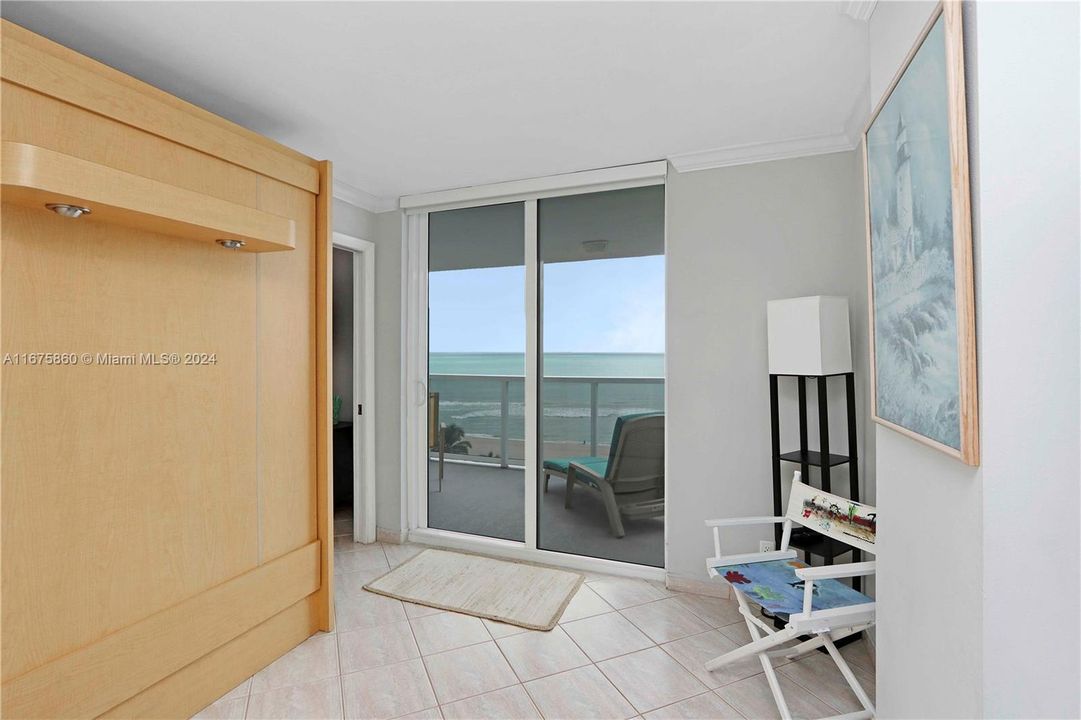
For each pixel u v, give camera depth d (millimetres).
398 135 2910
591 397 3627
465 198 3791
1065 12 1078
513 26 1944
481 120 2729
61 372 1764
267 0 1780
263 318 2490
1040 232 1092
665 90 2422
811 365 2635
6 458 1628
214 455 2258
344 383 5020
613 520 3572
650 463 3479
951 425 1222
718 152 3094
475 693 2301
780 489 2871
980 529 1135
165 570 2062
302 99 2498
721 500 3164
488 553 3842
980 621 1138
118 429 1920
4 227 1628
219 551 2271
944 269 1229
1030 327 1097
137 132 1954
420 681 2385
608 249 3555
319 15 1871
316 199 2779
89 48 2064
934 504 1384
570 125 2791
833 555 2539
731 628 2830
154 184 1791
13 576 1640
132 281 1969
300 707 2211
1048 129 1088
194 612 2133
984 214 1108
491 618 2928
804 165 2986
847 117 2684
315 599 2791
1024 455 1103
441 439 4078
